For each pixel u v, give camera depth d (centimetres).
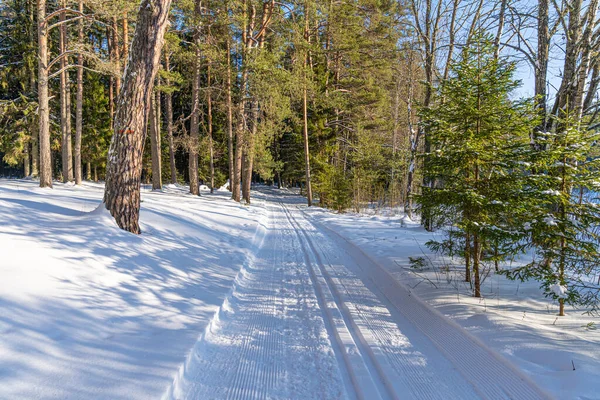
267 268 670
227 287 512
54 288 357
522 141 480
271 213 1739
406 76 1443
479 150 445
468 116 483
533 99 472
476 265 470
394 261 683
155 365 280
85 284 391
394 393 271
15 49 2216
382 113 2466
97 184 2111
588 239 406
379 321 418
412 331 393
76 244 472
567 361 280
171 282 484
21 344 266
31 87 2178
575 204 406
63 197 889
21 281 343
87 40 2048
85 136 2545
